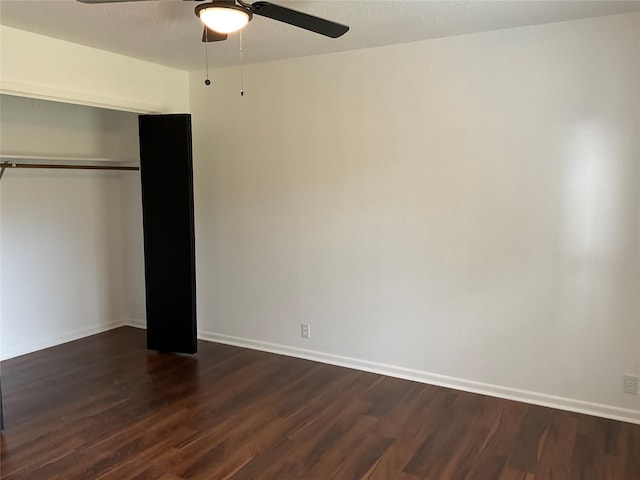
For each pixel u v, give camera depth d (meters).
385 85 3.73
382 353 3.99
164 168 4.25
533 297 3.40
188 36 3.46
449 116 3.54
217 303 4.75
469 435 3.02
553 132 3.23
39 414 3.29
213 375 3.96
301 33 3.38
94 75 3.80
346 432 3.06
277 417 3.26
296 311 4.34
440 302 3.71
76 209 4.86
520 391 3.50
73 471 2.65
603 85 3.08
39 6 2.87
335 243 4.08
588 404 3.30
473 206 3.52
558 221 3.28
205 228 4.71
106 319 5.20
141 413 3.31
